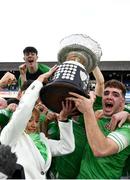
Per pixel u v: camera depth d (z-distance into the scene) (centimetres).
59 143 187
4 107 239
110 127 186
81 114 179
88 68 180
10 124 170
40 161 177
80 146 193
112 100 191
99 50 180
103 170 178
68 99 163
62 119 183
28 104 169
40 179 174
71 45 176
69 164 193
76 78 158
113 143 171
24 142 177
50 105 172
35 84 172
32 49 349
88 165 181
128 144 181
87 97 165
